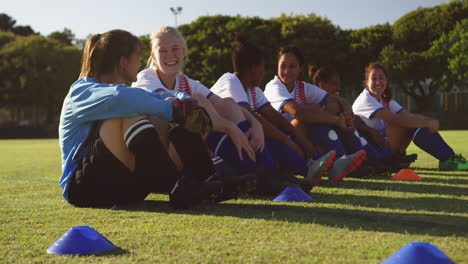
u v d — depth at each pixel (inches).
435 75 1194.0
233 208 82.8
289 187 93.1
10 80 1414.9
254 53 118.1
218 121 93.4
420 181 121.2
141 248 55.2
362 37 1245.1
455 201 85.4
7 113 1649.9
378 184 115.6
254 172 97.0
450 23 1187.9
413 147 290.4
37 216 79.4
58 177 164.9
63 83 1380.4
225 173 95.2
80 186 85.2
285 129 117.6
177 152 81.2
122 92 76.6
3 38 1555.1
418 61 1173.1
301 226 65.1
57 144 632.4
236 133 93.7
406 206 80.7
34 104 1454.2
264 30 1230.3
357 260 47.3
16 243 60.1
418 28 1213.1
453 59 1107.3
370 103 159.5
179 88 110.1
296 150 110.6
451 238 55.6
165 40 106.3
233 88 111.7
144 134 76.9
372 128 152.8
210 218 73.2
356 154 109.3
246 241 56.9
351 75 1251.8
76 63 1434.5
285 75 140.6
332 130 129.9
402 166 144.9
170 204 85.7
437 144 152.7
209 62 1184.2
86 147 84.4
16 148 514.3
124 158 81.7
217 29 1253.7
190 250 53.4
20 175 176.2
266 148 101.9
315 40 1211.2
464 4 1173.1
